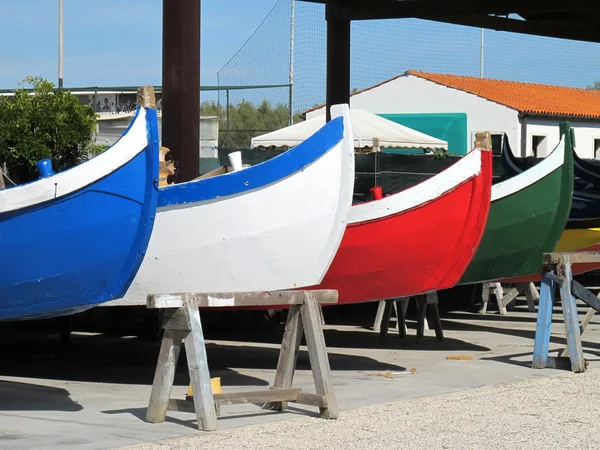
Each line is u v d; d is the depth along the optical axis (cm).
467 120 3159
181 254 779
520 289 1374
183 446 572
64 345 1052
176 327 632
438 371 875
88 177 664
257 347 1048
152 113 667
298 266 788
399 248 896
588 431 619
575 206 1344
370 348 1037
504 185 1043
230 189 765
